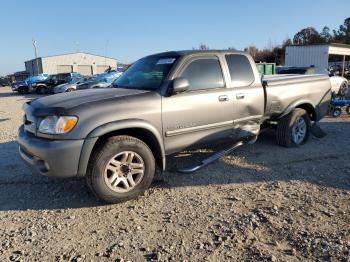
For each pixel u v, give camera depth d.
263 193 4.76
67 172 4.22
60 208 4.49
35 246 3.60
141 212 4.30
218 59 5.53
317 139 7.64
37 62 61.81
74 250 3.51
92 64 66.25
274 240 3.58
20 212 4.41
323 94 7.37
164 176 5.44
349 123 9.87
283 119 6.77
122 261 3.30
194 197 4.69
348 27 71.75
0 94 35.19
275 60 46.38
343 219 3.96
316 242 3.49
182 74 5.08
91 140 4.22
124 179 4.53
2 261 3.35
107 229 3.92
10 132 9.51
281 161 6.07
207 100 5.23
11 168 6.07
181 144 5.10
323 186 4.96
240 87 5.73
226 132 5.62
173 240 3.64
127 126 4.43
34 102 4.92
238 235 3.69
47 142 4.22
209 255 3.36
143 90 4.93
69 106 4.32
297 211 4.18
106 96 4.63
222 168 5.78
